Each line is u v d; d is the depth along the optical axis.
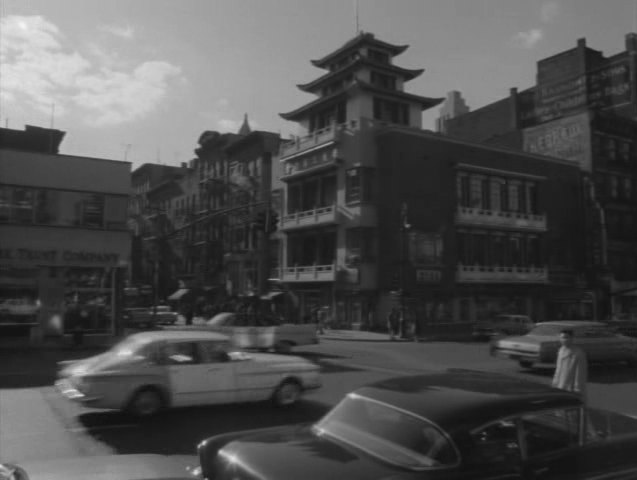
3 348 22.73
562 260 47.72
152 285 65.25
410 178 40.06
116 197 26.61
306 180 45.34
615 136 50.72
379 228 39.44
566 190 48.72
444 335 37.16
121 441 8.27
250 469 3.70
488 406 3.91
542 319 46.00
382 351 25.03
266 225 25.19
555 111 54.94
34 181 24.88
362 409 4.27
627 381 15.66
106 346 23.70
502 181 44.88
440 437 3.69
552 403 4.14
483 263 43.50
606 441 4.29
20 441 8.27
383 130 40.28
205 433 8.77
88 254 25.67
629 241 50.78
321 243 43.41
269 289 47.81
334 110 46.69
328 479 3.45
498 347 18.28
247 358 10.62
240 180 55.44
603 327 18.42
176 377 9.77
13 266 24.19
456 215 41.62
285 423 9.56
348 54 49.03
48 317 24.80
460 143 42.88
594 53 53.94
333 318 41.19
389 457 3.70
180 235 67.62
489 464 3.67
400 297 34.81
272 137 52.72
